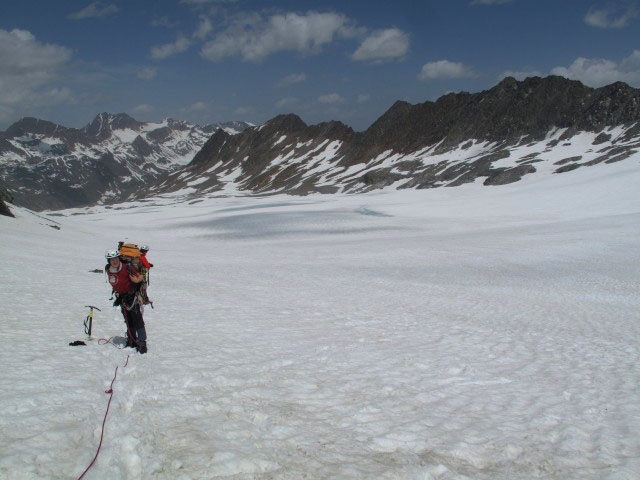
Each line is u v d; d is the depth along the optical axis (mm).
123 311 8328
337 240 61500
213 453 4465
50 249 32844
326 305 17562
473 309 18734
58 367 6809
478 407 6750
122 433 4750
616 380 8711
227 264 37125
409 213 86312
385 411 6242
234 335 10750
